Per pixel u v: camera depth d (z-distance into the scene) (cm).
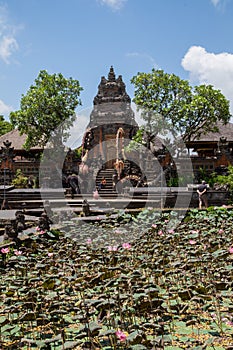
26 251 1116
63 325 592
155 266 878
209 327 579
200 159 3469
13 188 2909
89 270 920
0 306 687
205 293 656
